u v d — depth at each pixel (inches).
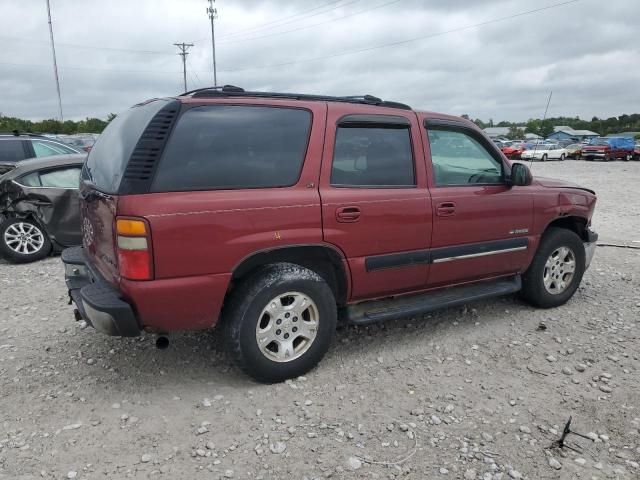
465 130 173.8
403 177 157.0
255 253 131.3
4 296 220.4
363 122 149.9
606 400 136.3
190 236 122.3
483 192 172.1
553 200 192.2
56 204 278.4
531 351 164.6
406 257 156.6
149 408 130.6
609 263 276.1
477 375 148.9
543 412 130.4
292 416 127.4
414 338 173.0
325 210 139.6
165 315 124.4
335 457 112.3
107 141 148.4
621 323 188.2
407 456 113.0
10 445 115.4
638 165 1298.0
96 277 137.2
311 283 139.9
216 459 111.5
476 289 181.5
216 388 140.3
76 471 107.3
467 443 117.6
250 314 132.9
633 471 109.1
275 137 136.7
